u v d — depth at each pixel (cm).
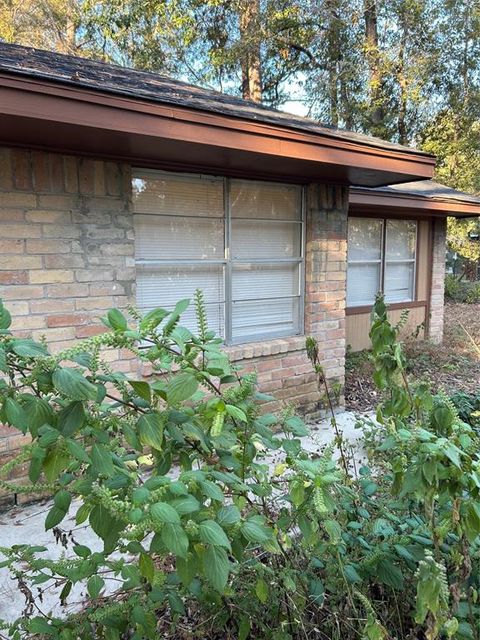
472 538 105
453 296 1429
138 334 98
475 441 117
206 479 105
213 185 365
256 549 143
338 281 433
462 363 638
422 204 665
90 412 106
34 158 274
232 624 149
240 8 1273
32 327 281
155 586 117
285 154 311
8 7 1422
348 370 599
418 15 1297
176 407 114
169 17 1317
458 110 1348
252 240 393
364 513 153
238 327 395
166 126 259
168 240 349
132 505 90
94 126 235
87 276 297
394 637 131
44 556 227
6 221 269
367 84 1315
